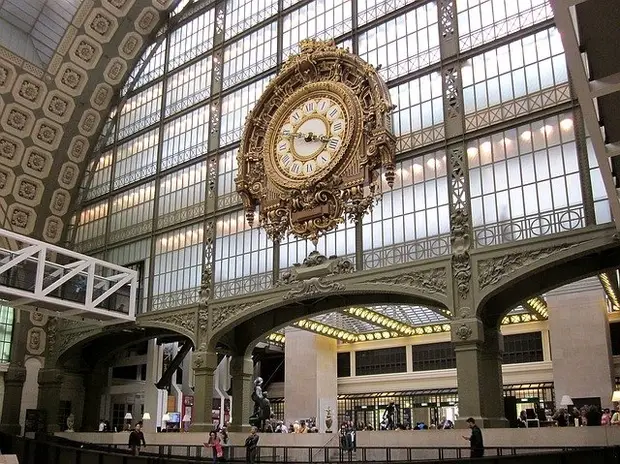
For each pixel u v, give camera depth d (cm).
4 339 2969
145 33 3145
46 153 3117
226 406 3772
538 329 3228
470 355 1702
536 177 1741
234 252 2414
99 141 3250
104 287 2577
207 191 2589
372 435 1842
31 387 2984
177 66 2959
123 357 3584
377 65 2184
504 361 3303
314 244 2091
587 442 1510
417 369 3597
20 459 2052
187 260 2581
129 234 2880
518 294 1847
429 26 2100
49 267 2459
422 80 2059
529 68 1833
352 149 2078
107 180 3130
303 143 2200
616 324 2948
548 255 1630
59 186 3181
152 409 3278
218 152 2606
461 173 1873
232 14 2794
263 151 2284
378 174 2022
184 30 3009
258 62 2602
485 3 1973
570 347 2686
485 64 1925
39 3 2841
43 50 3005
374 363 3766
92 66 3116
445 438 1691
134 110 3122
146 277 2714
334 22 2372
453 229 1827
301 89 2242
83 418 3195
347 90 2127
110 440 2605
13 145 2994
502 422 1755
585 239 1584
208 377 2333
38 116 3050
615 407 2461
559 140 1727
